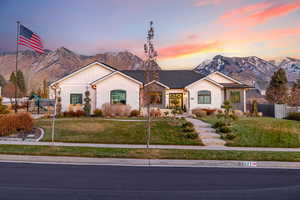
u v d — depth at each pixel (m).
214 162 8.73
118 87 23.12
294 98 35.75
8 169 7.75
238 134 13.63
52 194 5.51
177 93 25.41
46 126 15.21
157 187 6.11
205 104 25.03
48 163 8.66
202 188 6.06
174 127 14.94
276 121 17.12
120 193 5.62
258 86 78.12
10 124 13.51
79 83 24.27
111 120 17.33
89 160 9.05
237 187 6.18
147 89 11.19
